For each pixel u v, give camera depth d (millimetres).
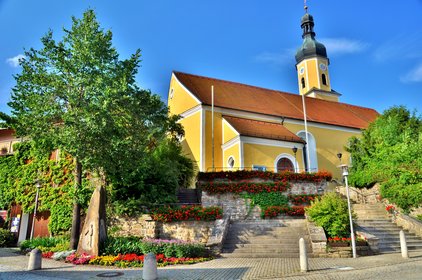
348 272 10516
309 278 9812
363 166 26984
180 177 24797
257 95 36531
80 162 16578
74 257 13328
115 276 10273
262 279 9828
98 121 14523
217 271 11062
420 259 12836
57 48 16484
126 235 17203
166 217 17125
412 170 20484
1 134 26266
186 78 34438
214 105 30172
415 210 20359
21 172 22047
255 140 26953
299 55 49062
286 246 15188
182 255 13758
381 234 17375
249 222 17906
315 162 33781
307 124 34469
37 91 16172
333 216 15375
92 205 14445
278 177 20672
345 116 40188
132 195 18719
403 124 27984
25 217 21734
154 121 23078
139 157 16844
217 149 29094
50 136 15352
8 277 10180
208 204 19484
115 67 16781
